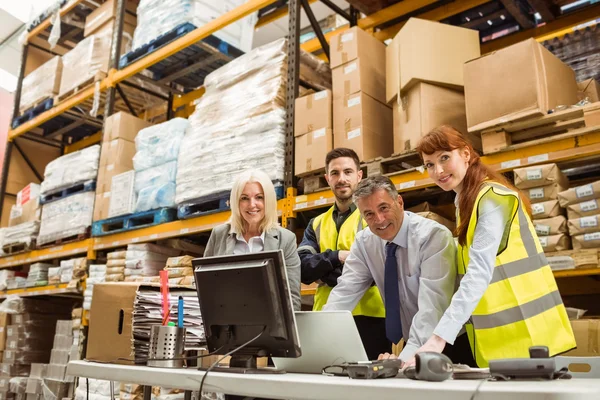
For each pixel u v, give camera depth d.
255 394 1.20
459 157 1.99
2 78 10.67
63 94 6.50
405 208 3.78
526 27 4.25
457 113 3.33
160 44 5.35
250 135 3.99
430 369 1.13
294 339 1.50
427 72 3.28
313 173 3.67
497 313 1.85
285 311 1.51
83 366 1.70
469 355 2.28
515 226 1.92
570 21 3.97
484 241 1.74
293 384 1.13
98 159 5.66
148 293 1.95
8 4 8.80
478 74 2.99
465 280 1.68
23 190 7.03
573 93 3.04
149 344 1.81
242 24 5.45
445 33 3.40
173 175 4.62
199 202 4.29
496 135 2.90
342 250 2.68
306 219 3.85
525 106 2.77
